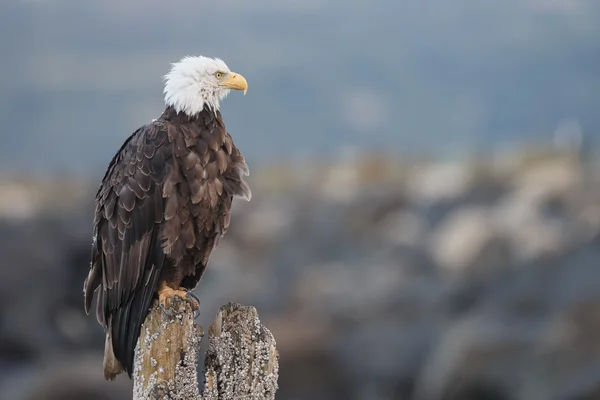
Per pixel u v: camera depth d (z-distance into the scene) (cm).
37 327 3588
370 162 5622
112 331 990
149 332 839
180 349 833
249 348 829
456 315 3306
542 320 2919
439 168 5325
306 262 4041
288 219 4450
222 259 3969
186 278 1050
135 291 987
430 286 3503
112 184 1014
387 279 3631
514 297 3014
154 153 990
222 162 1008
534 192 4031
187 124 1009
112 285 1002
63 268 3822
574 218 3559
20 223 3925
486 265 3434
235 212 4531
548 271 3028
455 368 2856
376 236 4216
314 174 5541
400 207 4534
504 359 2794
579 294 2820
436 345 3188
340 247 4188
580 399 2620
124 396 3039
